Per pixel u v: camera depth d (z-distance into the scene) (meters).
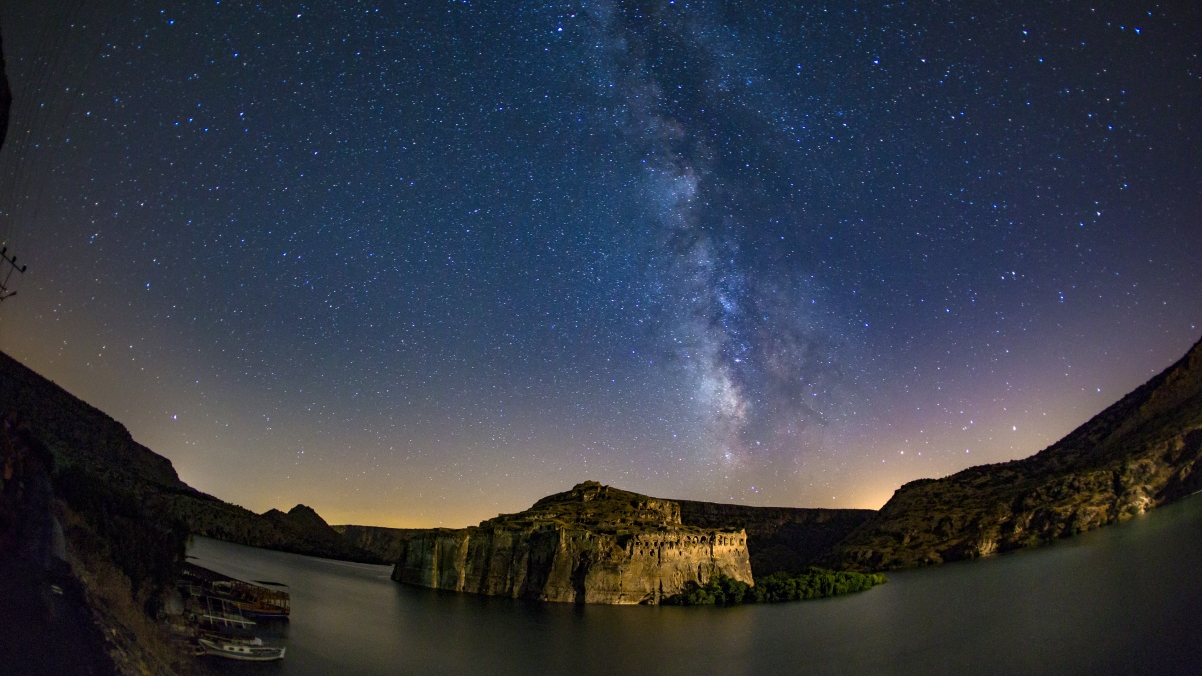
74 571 50.00
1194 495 146.00
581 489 170.75
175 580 68.81
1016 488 193.62
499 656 84.31
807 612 119.75
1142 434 176.75
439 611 112.00
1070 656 75.56
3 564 43.31
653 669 81.88
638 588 128.75
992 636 88.44
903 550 183.62
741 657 87.88
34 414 116.88
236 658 65.75
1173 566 104.56
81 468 68.44
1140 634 78.75
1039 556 141.12
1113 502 156.12
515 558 134.88
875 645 91.56
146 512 70.94
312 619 93.38
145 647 52.50
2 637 38.66
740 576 144.50
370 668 72.81
